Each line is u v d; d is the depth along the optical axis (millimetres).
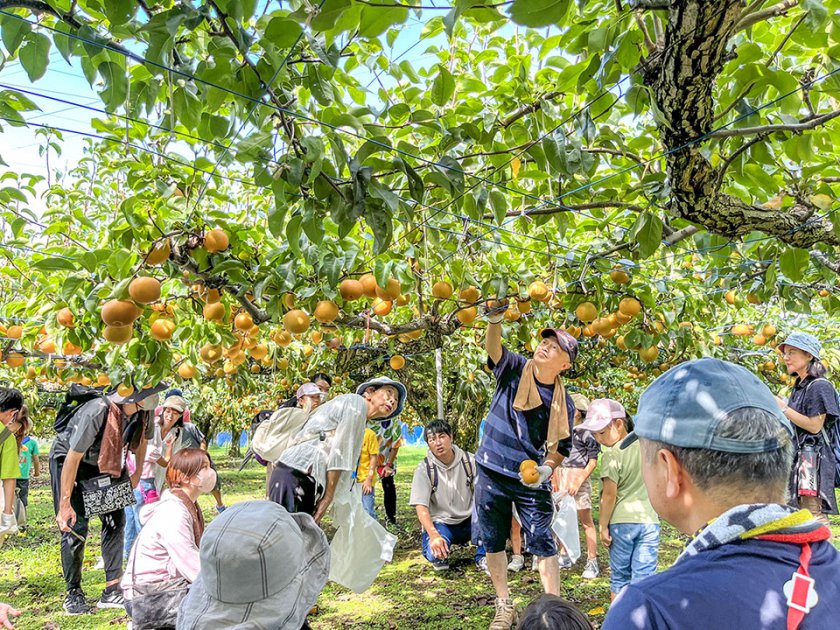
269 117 1890
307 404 4199
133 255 2430
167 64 1520
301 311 2941
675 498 970
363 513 3586
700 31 1400
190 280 2967
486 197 2543
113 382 3736
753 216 2256
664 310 4402
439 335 3939
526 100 2324
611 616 892
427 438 4855
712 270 4199
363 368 7695
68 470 4035
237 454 19141
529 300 3678
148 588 2393
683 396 974
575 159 2094
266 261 3098
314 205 2020
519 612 3826
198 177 2715
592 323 3875
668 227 2926
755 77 1812
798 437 3645
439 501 4871
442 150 2273
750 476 903
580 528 6578
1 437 3703
